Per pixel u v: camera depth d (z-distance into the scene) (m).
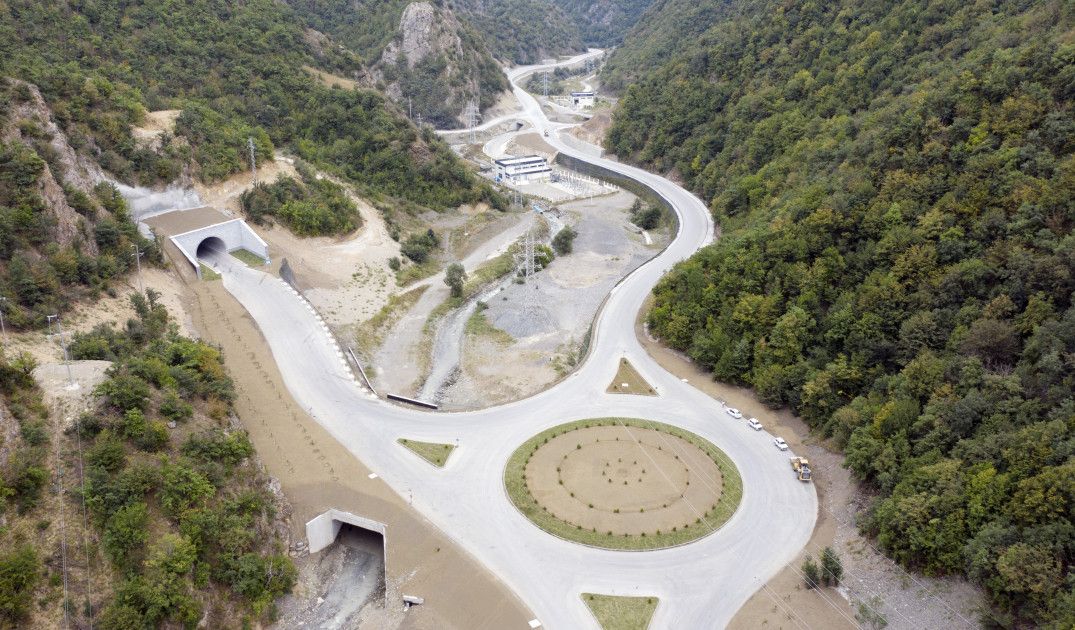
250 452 75.75
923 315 80.94
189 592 60.38
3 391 62.62
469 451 85.38
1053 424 61.44
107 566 57.72
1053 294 73.19
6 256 80.56
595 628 62.38
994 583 56.50
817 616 62.44
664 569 68.56
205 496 66.44
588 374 103.00
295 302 112.88
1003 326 72.19
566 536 72.38
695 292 109.25
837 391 85.88
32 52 140.50
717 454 85.12
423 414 92.69
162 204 124.25
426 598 66.25
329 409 91.81
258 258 124.81
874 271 90.69
